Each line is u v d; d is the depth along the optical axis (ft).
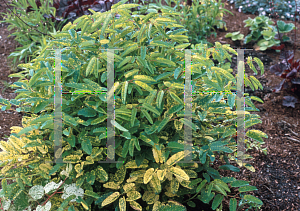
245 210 6.21
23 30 12.08
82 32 4.82
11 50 12.78
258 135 5.32
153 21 4.72
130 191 4.96
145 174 4.72
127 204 5.54
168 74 5.00
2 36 13.53
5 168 5.08
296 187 7.29
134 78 4.58
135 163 4.99
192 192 5.63
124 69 5.03
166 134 5.30
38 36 12.32
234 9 16.44
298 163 8.05
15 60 11.69
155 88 5.48
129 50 4.72
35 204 5.22
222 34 14.15
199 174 6.56
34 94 5.09
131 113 4.64
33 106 5.12
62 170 5.34
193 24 12.79
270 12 15.35
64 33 4.97
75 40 4.82
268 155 8.38
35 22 12.14
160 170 4.75
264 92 10.93
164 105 5.32
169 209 4.98
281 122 9.62
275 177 7.63
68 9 13.08
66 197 4.78
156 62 5.18
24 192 5.00
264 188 7.32
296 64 10.57
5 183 4.90
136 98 5.28
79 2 13.14
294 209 6.70
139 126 5.00
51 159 5.21
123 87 4.49
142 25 4.73
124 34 5.36
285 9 15.56
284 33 13.42
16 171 5.04
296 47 12.95
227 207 6.67
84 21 4.77
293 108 10.21
